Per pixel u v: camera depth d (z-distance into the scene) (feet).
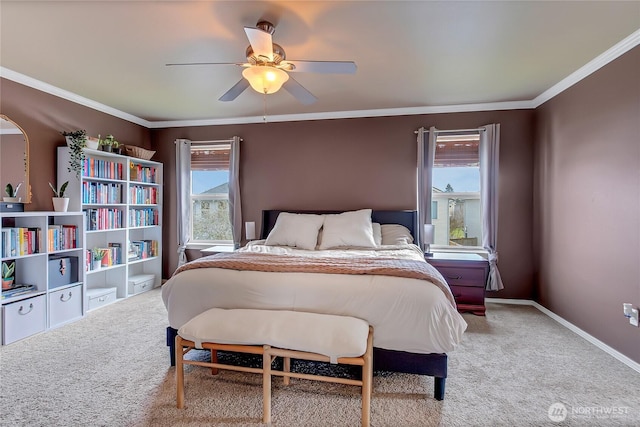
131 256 13.33
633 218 7.37
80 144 10.75
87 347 8.33
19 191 9.78
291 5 6.23
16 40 7.52
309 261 7.91
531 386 6.62
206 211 15.07
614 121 7.95
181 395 5.88
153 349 8.23
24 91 9.90
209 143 14.66
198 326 5.93
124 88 10.68
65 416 5.61
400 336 6.27
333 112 13.47
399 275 6.72
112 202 12.43
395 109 12.95
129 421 5.51
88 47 7.89
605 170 8.26
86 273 10.87
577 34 7.24
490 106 12.25
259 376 6.98
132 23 6.83
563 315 10.11
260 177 14.32
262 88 7.23
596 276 8.59
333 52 8.16
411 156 13.00
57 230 9.89
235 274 7.27
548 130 11.00
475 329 9.66
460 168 12.85
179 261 14.64
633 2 6.07
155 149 15.21
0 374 6.97
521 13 6.47
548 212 11.02
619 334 7.80
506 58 8.44
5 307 8.39
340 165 13.62
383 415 5.71
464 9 6.35
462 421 5.56
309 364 7.45
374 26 6.97
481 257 11.37
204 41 7.62
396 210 13.07
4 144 9.47
